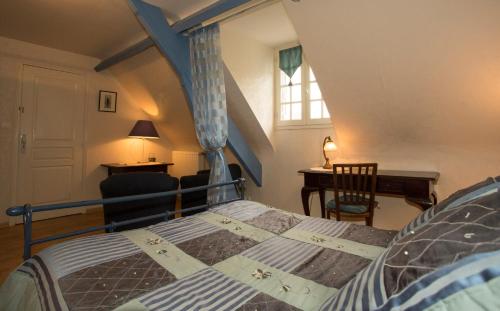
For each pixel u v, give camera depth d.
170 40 2.57
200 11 2.33
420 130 2.47
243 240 1.30
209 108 2.55
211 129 2.56
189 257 1.12
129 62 3.70
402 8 1.80
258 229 1.45
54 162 3.73
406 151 2.69
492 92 1.96
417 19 1.81
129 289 0.87
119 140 4.36
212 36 2.51
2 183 3.31
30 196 3.53
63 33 3.11
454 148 2.45
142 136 4.21
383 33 1.97
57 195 3.76
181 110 4.03
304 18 2.14
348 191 2.59
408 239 0.71
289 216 1.66
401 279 0.59
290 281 0.94
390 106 2.42
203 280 0.94
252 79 3.20
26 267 1.02
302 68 3.33
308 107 3.29
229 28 2.90
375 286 0.63
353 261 1.08
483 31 1.70
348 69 2.32
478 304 0.45
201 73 2.59
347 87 2.46
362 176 2.50
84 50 3.67
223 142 2.59
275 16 2.63
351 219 2.91
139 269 1.00
